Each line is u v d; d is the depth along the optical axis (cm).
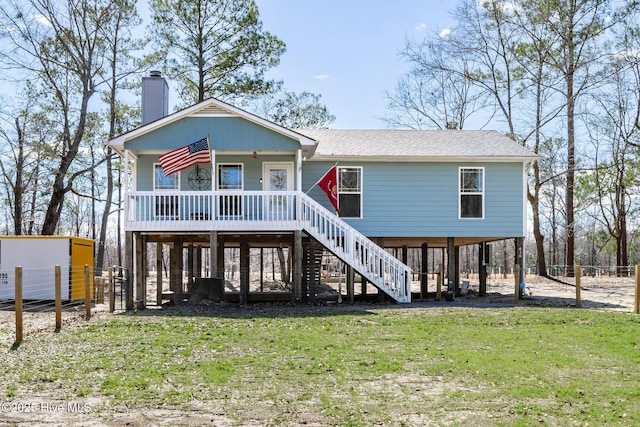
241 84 2845
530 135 2958
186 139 1662
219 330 1095
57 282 1122
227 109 1664
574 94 2830
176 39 2778
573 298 1778
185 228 1580
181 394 679
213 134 1662
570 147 2892
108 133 3002
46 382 729
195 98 2883
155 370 786
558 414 616
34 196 3319
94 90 2694
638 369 807
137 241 1664
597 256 5928
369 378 756
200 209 1725
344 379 751
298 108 3158
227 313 1349
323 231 1698
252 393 688
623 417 606
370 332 1084
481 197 1841
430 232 1827
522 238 1842
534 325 1180
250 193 1612
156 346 942
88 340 991
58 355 876
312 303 1614
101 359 849
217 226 1587
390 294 1611
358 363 835
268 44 2844
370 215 1825
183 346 946
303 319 1242
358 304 1581
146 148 1658
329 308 1460
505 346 960
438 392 695
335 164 1773
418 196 1831
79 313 1363
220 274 1805
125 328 1116
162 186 1795
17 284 991
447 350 923
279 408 634
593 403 654
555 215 4803
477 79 3023
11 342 974
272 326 1146
